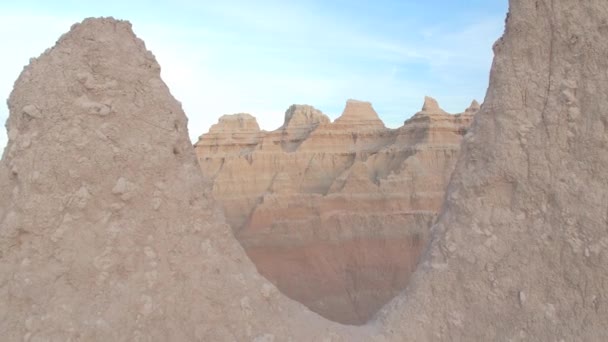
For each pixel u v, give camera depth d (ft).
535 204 21.52
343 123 110.63
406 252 81.10
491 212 22.25
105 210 20.39
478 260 21.98
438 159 92.73
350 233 86.48
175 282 20.88
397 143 100.83
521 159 21.83
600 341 19.34
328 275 80.02
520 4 22.67
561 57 21.81
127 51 22.12
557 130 21.39
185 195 21.95
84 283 19.53
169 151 22.13
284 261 83.82
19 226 19.10
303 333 21.70
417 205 86.99
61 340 18.57
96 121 20.72
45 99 20.22
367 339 21.72
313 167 103.14
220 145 121.08
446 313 21.99
